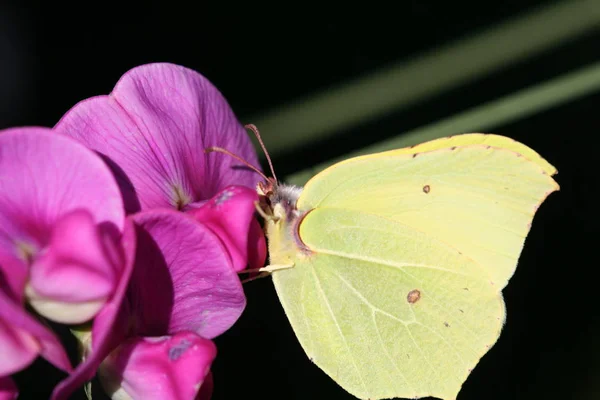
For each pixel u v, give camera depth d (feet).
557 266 1.41
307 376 1.34
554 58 1.37
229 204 1.18
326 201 1.26
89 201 1.13
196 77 1.23
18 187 1.13
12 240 1.14
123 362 1.17
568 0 1.30
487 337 1.26
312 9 1.42
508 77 1.37
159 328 1.18
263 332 1.34
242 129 1.26
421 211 1.26
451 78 1.31
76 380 1.13
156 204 1.21
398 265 1.26
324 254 1.26
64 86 1.39
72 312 1.13
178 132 1.22
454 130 1.28
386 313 1.27
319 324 1.26
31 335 1.12
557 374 1.39
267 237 1.26
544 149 1.43
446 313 1.26
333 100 1.31
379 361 1.27
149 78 1.21
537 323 1.40
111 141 1.20
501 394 1.39
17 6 1.39
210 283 1.17
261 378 1.34
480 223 1.25
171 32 1.41
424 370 1.27
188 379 1.16
